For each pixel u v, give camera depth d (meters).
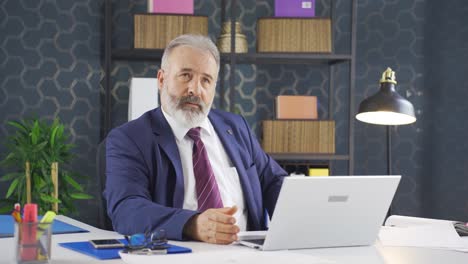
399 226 2.42
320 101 4.69
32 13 4.46
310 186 1.69
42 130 4.12
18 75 4.45
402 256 1.75
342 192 1.75
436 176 4.80
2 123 4.43
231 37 4.24
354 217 1.81
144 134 2.26
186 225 1.87
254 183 2.45
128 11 4.54
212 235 1.80
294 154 4.29
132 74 4.51
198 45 2.32
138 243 1.65
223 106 4.53
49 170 4.07
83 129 4.50
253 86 4.64
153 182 2.23
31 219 1.48
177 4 4.22
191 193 2.30
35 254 1.46
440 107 4.79
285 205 1.68
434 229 2.11
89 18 4.51
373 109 3.63
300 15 4.34
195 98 2.30
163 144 2.25
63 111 4.48
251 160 2.51
